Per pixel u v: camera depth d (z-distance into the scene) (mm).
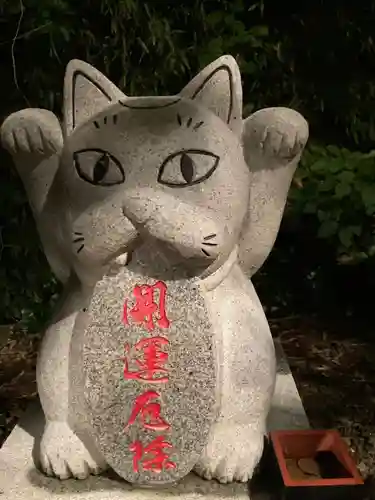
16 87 3637
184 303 1840
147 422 1847
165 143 1841
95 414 1853
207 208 1840
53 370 1958
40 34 3557
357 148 4031
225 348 1930
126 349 1842
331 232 3467
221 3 3846
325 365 3727
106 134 1860
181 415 1844
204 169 1840
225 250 1905
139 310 1843
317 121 4035
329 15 3838
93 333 1848
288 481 1765
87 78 1894
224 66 1898
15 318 3930
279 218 2059
